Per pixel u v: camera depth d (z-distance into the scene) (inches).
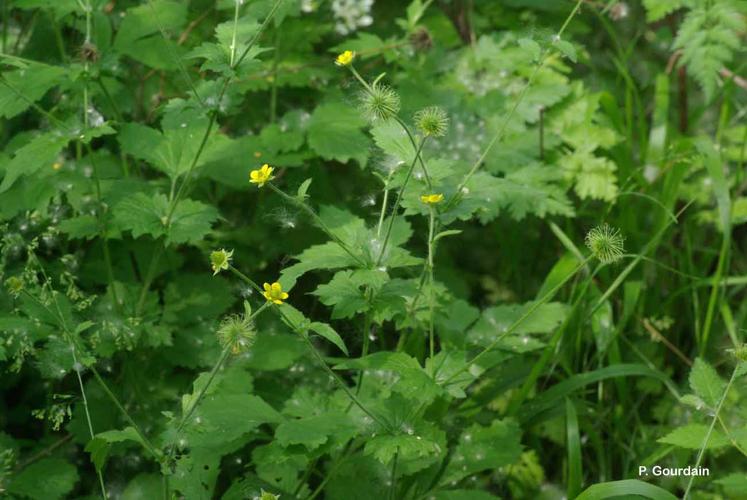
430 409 121.9
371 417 98.5
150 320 130.8
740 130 161.5
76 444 131.0
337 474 115.0
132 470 126.6
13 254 125.8
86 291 138.6
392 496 108.0
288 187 154.9
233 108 131.5
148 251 144.1
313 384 132.7
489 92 156.2
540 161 150.8
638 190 155.4
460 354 107.3
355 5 155.3
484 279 160.2
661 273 150.9
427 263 103.5
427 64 163.3
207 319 135.0
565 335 135.7
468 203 106.3
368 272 98.9
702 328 148.5
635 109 178.4
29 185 132.2
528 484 130.0
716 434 100.7
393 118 105.3
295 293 150.5
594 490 101.4
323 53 176.7
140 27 136.8
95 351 123.1
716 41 142.7
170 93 154.2
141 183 129.6
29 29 160.6
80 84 136.1
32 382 138.4
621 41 187.0
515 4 173.0
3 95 122.1
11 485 116.1
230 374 125.3
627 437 135.9
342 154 138.6
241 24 115.4
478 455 115.9
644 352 145.1
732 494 122.2
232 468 130.4
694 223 159.3
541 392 130.4
